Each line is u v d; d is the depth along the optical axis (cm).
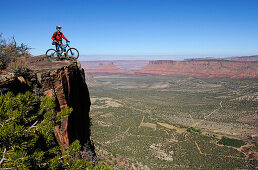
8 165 326
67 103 1034
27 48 1331
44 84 892
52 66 1045
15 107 440
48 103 537
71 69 1157
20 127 371
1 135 339
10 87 710
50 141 502
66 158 464
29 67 970
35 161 387
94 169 470
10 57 959
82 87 1520
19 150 359
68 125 1018
